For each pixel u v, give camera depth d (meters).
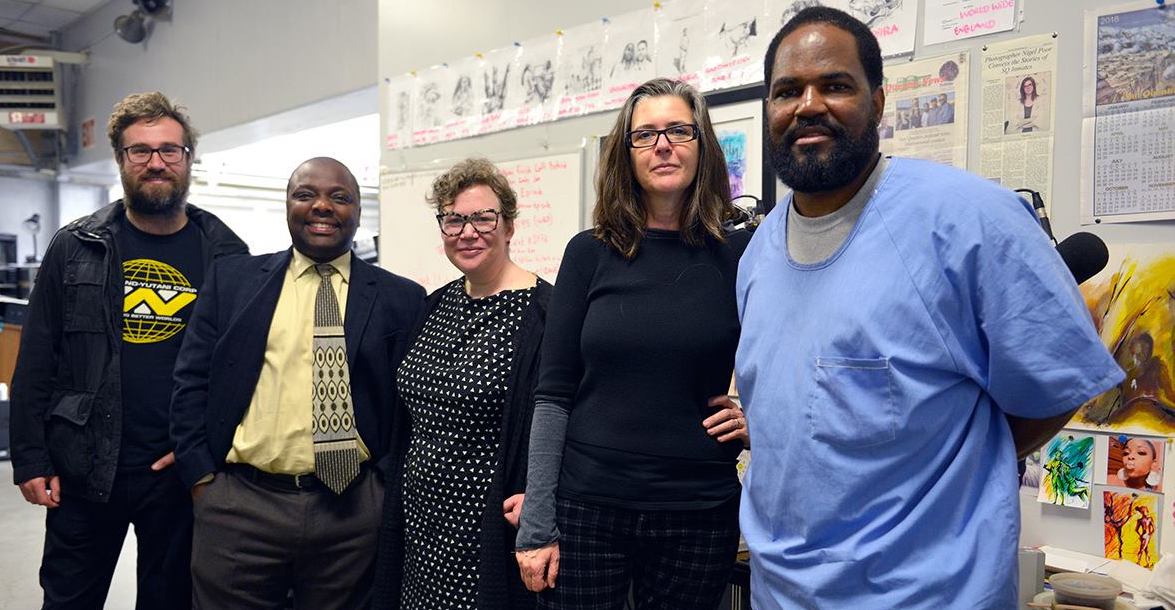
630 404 1.40
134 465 2.16
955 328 1.03
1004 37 1.85
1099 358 1.00
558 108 2.78
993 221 1.01
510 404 1.68
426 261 3.23
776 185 2.21
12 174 8.16
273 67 5.14
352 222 2.06
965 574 1.01
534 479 1.47
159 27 6.32
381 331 2.05
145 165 2.16
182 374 2.04
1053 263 1.01
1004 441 1.07
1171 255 1.65
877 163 1.12
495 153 2.99
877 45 1.11
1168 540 1.65
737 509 1.43
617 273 1.46
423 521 1.77
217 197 7.36
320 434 1.96
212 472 1.99
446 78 3.19
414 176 3.30
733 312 1.42
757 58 2.26
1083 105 1.75
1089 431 1.75
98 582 2.25
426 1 3.30
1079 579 1.55
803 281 1.13
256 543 1.96
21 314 6.67
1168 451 1.65
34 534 4.37
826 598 1.06
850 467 1.05
